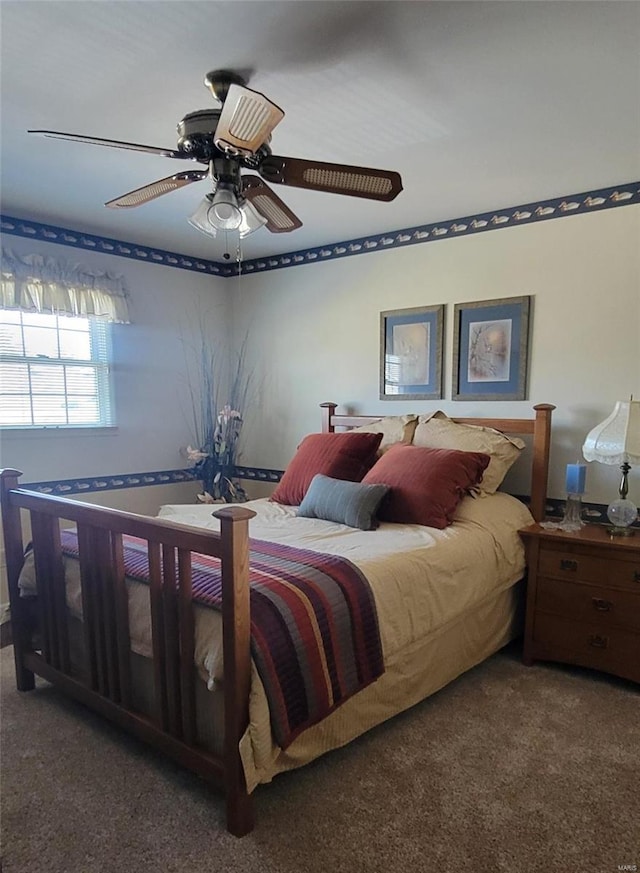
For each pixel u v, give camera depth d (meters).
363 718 2.00
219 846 1.58
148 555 1.84
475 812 1.71
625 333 2.86
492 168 2.61
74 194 2.93
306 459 3.33
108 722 2.23
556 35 1.62
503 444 3.09
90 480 3.72
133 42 1.65
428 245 3.49
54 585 2.29
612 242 2.86
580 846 1.58
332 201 3.05
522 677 2.61
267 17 1.54
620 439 2.56
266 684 1.58
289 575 1.88
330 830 1.64
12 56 1.72
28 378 3.41
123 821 1.68
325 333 4.04
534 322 3.13
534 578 2.71
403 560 2.21
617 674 2.52
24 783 1.85
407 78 1.85
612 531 2.66
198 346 4.35
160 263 4.05
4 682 2.56
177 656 1.79
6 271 3.20
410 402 3.65
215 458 4.19
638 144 2.35
